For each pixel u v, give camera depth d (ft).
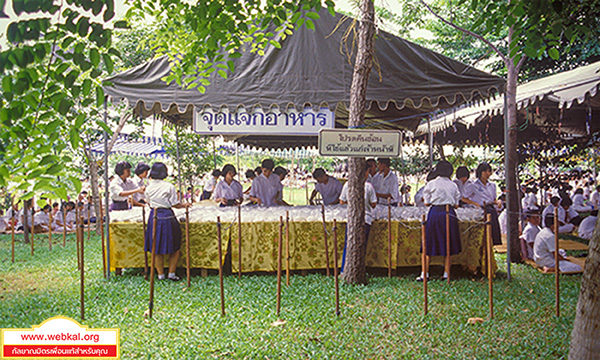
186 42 14.55
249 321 15.40
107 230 21.97
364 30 19.26
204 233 21.79
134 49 34.91
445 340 13.79
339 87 21.66
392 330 14.67
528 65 44.70
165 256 22.00
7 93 7.16
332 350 13.06
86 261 26.08
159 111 25.54
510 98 25.85
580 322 8.55
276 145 48.83
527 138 38.60
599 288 8.27
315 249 22.02
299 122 21.72
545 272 22.94
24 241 33.09
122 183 28.02
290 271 22.44
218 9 11.87
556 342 13.47
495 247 29.53
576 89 23.02
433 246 20.70
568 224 34.09
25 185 7.93
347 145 15.87
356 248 20.02
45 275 22.76
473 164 49.29
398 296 18.30
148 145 52.80
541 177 42.27
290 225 21.83
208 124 21.61
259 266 21.89
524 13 12.50
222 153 51.80
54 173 7.80
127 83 21.36
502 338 14.01
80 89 7.88
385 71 21.45
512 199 26.37
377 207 23.39
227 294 18.74
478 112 31.42
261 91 21.58
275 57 21.74
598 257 8.35
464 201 24.26
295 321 15.33
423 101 23.75
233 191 28.66
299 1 12.69
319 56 21.74
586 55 37.47
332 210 23.26
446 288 19.76
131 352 13.05
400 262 22.30
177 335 14.23
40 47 7.22
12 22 6.92
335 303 16.90
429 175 22.63
